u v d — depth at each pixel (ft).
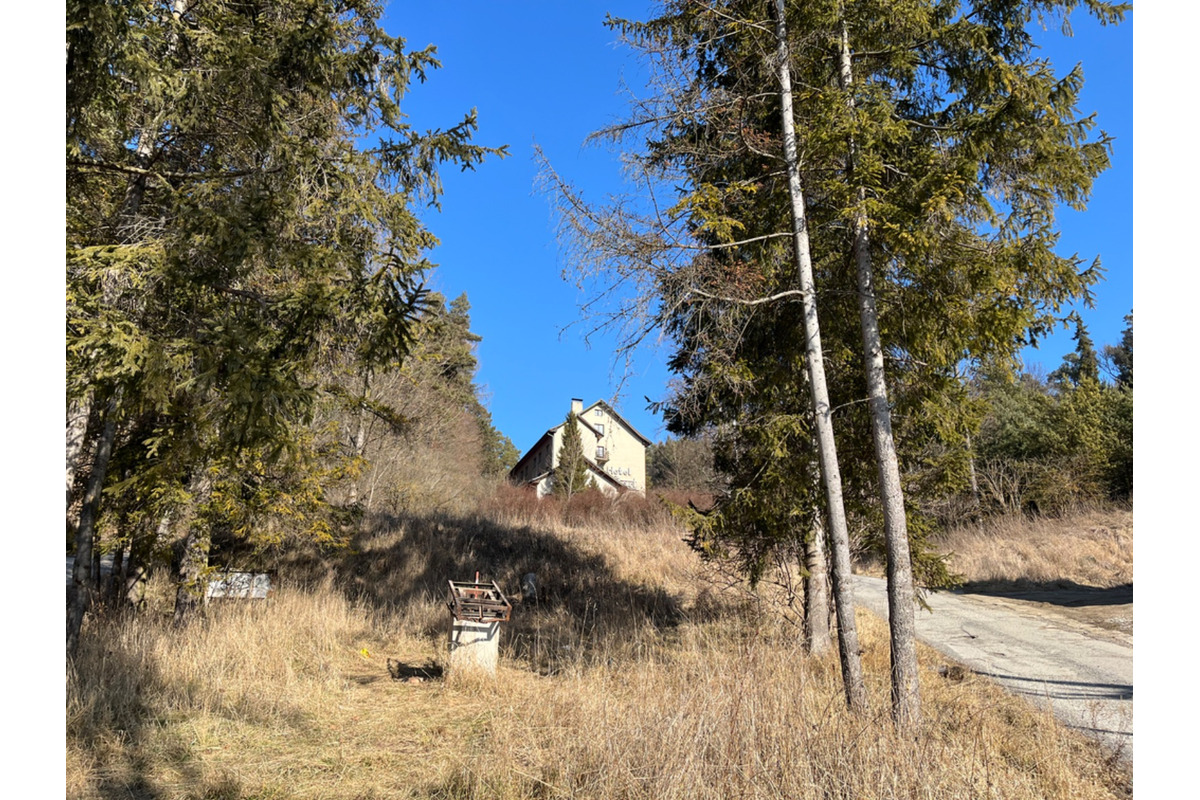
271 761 18.25
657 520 79.87
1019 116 19.80
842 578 21.71
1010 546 74.54
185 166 25.38
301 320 21.01
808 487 27.48
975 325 21.01
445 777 17.26
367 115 24.93
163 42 19.81
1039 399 101.96
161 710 20.92
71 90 16.70
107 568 50.62
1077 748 18.71
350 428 56.39
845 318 27.22
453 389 77.41
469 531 63.98
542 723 21.67
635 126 24.80
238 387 17.51
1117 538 68.74
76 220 22.91
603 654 30.81
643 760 15.88
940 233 21.36
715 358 25.31
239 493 32.37
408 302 22.00
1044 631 40.11
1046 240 19.48
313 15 22.44
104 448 25.39
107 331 17.01
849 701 20.48
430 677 28.40
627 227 22.85
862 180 21.70
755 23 23.73
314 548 49.49
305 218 22.35
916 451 28.35
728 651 29.32
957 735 18.11
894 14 22.03
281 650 28.63
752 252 25.96
